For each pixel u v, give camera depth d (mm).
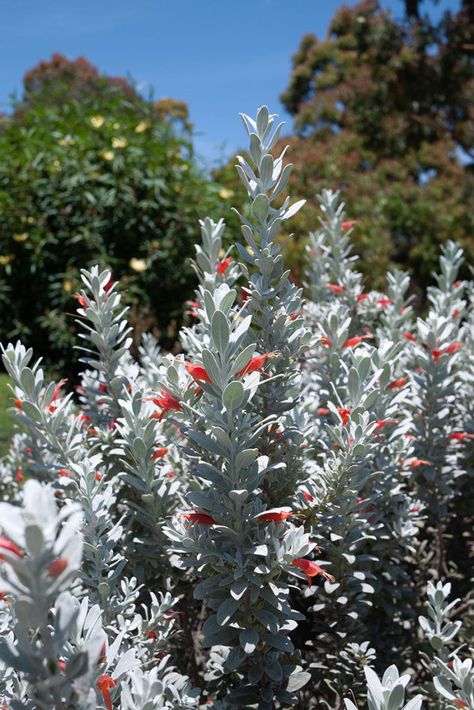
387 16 14703
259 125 1765
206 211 6953
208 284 2268
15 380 2137
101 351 2295
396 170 12922
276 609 1666
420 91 14602
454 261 3299
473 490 2734
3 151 6930
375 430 2191
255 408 1956
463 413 2930
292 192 11648
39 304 6715
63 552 896
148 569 2154
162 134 7293
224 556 1611
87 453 2139
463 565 2805
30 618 909
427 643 2248
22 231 6621
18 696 1358
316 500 1981
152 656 1837
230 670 1690
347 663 2041
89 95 8016
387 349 2363
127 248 6863
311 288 3785
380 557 2322
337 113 15398
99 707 1249
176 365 2033
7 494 3154
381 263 9875
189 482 2188
